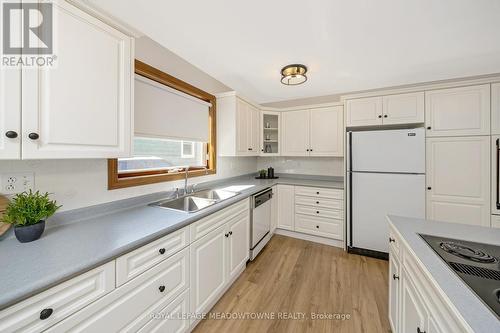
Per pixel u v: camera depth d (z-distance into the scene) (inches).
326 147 120.0
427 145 88.6
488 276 28.9
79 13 38.5
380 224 95.5
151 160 74.6
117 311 36.2
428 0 48.9
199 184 92.0
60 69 36.3
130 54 48.3
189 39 66.8
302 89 115.4
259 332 56.3
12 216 36.1
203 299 59.0
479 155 80.9
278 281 79.0
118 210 58.1
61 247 35.6
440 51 72.3
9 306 24.3
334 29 60.6
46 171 44.2
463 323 20.9
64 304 29.2
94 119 41.5
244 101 108.1
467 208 82.7
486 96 79.5
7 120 31.0
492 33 61.4
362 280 79.6
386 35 63.2
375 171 96.0
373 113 98.0
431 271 30.2
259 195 96.2
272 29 61.2
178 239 49.6
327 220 111.0
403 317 42.6
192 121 87.4
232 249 74.6
